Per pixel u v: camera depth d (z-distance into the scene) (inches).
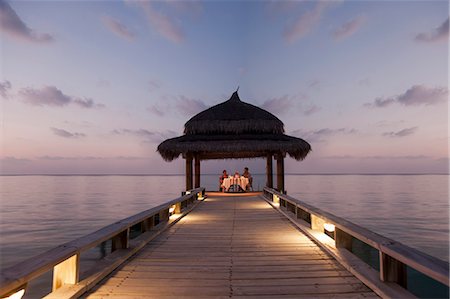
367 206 1115.9
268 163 583.8
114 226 179.9
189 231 275.7
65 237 594.9
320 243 216.5
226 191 692.1
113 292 138.3
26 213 924.6
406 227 712.4
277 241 236.1
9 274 97.0
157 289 142.1
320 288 141.6
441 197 1503.4
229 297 133.2
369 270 153.9
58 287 136.6
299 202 299.9
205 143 526.6
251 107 602.2
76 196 1609.3
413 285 296.2
